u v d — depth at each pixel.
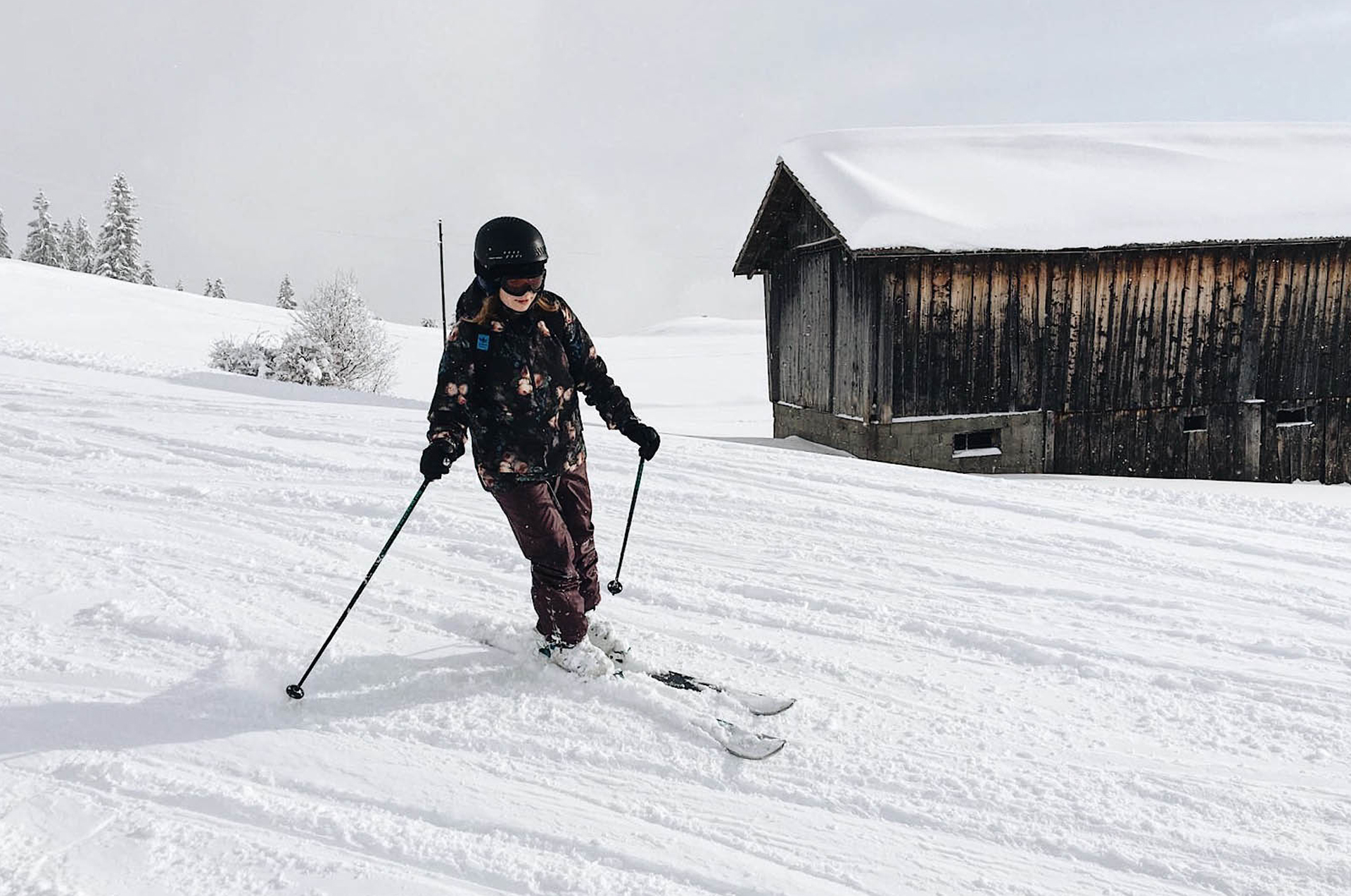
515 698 2.70
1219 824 2.09
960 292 10.51
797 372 13.00
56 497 4.96
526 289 2.54
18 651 2.89
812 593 3.77
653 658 3.08
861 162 12.12
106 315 32.69
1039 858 1.98
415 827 2.06
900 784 2.27
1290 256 10.94
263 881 1.86
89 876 1.85
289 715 2.57
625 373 34.44
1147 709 2.72
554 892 1.84
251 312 40.72
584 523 2.91
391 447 6.83
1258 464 11.39
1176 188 11.52
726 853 1.99
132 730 2.45
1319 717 2.65
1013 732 2.56
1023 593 3.84
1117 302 10.79
